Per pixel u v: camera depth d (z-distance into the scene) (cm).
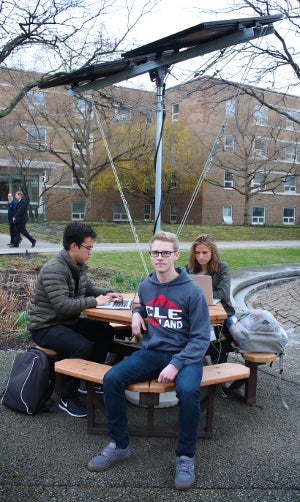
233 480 284
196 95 1616
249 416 371
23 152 2656
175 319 320
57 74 993
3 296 657
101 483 279
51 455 308
